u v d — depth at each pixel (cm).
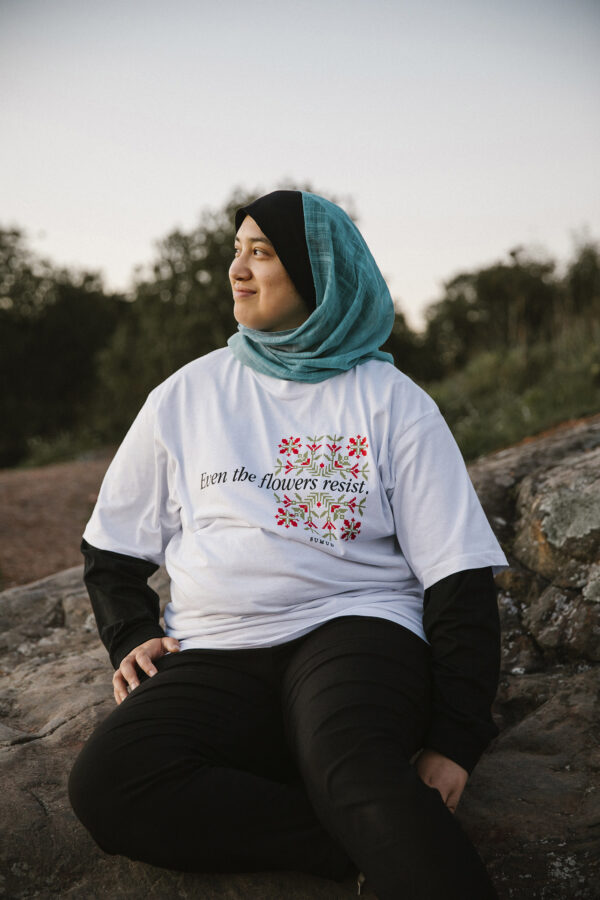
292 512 161
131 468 179
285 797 141
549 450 322
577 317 934
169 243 1183
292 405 171
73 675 234
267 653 157
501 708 212
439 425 166
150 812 137
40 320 1759
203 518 167
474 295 1856
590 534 243
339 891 146
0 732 198
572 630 227
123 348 1288
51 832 158
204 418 174
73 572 324
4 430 1630
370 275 178
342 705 138
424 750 150
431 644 157
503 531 277
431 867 121
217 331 1159
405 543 164
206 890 146
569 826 161
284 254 174
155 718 146
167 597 279
